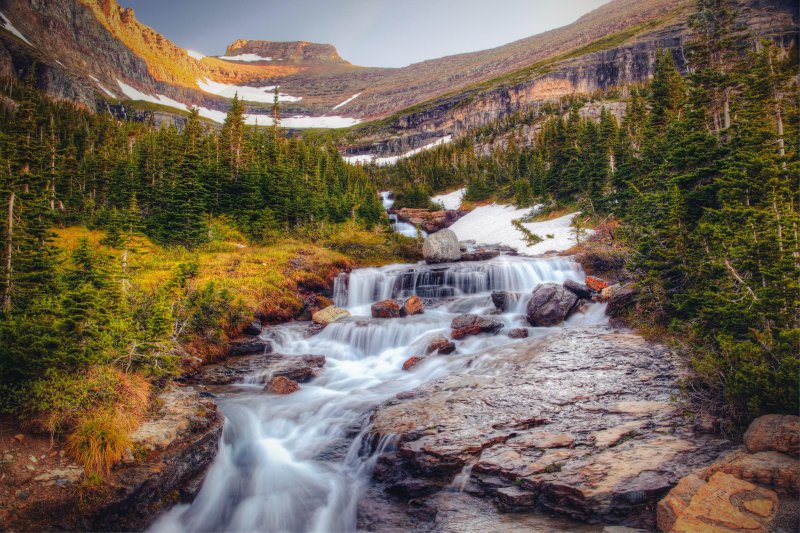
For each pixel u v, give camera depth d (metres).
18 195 17.14
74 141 82.69
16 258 14.75
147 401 10.73
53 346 9.58
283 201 44.91
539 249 42.94
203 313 19.72
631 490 7.31
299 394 15.22
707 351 11.18
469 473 9.03
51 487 7.61
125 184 44.69
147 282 22.73
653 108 43.44
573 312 22.11
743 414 8.87
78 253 17.20
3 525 6.91
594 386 12.27
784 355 8.73
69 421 8.81
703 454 8.12
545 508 7.71
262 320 24.56
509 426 10.48
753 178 14.18
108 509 7.81
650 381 12.12
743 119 21.16
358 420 12.70
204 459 10.09
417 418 11.43
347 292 32.19
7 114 82.81
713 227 13.98
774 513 5.92
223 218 40.94
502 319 23.22
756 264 11.22
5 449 8.05
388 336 21.81
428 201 95.88
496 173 93.25
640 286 17.58
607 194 42.09
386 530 8.30
